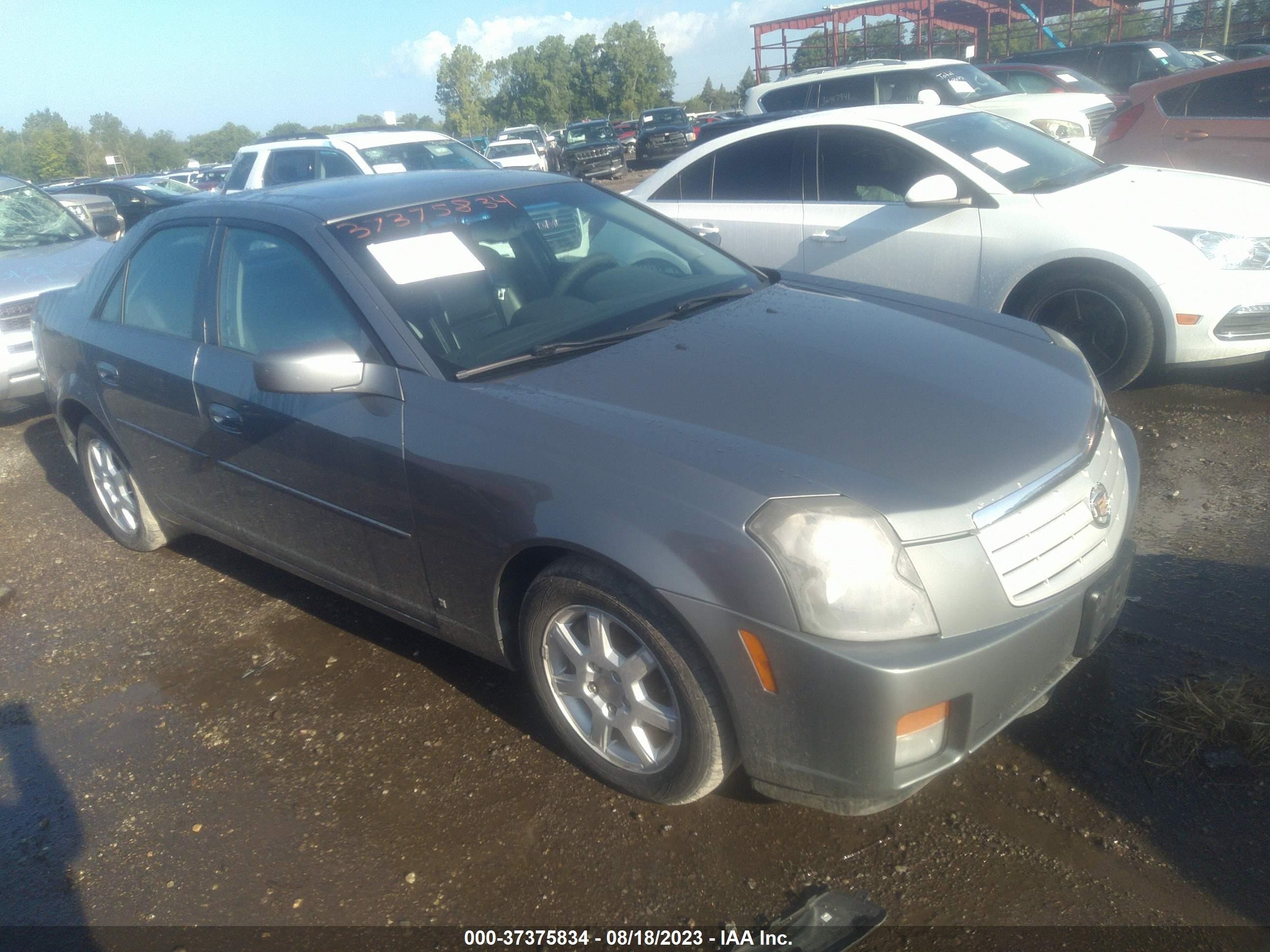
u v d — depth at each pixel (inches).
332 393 113.7
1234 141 322.3
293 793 111.8
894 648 82.6
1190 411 196.2
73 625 158.1
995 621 86.3
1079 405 105.9
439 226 131.1
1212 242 186.7
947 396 102.1
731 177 249.1
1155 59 658.2
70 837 109.1
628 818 101.3
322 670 136.1
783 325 122.3
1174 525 151.3
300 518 129.8
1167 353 191.8
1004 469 91.4
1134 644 121.3
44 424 274.5
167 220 155.1
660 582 88.4
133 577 172.2
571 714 107.0
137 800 113.9
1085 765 101.8
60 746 126.6
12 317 249.8
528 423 101.1
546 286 129.7
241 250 137.1
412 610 120.2
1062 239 194.5
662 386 105.2
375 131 430.3
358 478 116.2
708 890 91.4
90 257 283.3
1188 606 128.4
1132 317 192.7
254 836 105.6
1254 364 221.0
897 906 87.4
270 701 130.2
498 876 96.0
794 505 84.7
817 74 504.1
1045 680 92.1
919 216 213.3
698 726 92.5
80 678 142.1
